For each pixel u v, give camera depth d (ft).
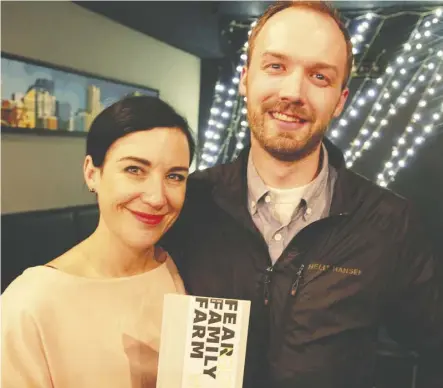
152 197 3.18
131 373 3.24
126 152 3.15
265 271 3.43
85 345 3.18
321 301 3.42
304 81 3.18
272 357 3.45
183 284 3.47
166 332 3.05
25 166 5.32
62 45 5.10
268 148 3.31
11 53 5.24
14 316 3.13
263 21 3.26
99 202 3.26
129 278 3.31
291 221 3.50
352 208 3.45
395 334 3.83
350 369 3.49
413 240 3.52
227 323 3.06
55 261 3.32
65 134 5.14
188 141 3.33
